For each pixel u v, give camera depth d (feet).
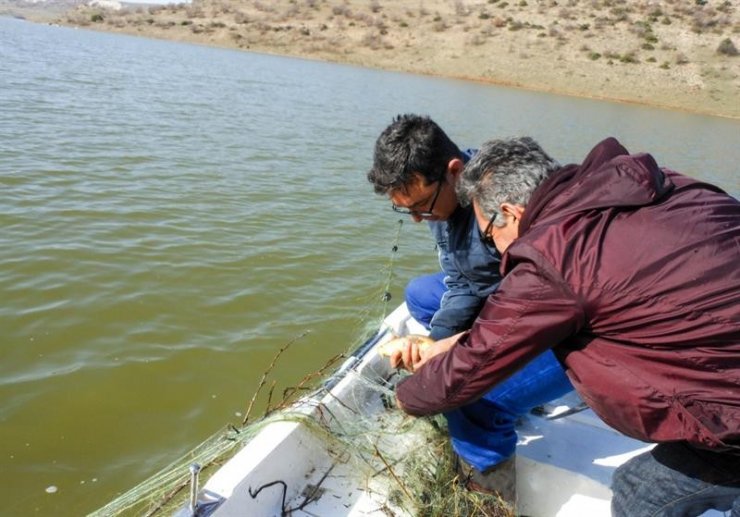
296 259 24.36
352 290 22.38
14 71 67.05
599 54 165.99
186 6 239.50
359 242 27.30
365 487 8.62
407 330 11.74
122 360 16.61
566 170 6.29
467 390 6.50
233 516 7.46
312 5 221.87
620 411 6.04
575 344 6.09
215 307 19.92
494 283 8.52
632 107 130.52
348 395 9.71
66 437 13.88
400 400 7.29
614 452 9.50
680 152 72.49
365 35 189.78
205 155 39.24
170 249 23.50
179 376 16.38
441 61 169.68
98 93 59.21
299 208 30.83
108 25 221.87
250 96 73.41
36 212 25.25
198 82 81.30
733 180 57.57
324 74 124.67
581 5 204.23
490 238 7.16
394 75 145.69
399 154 7.64
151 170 33.91
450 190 7.92
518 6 207.10
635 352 5.78
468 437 8.39
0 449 13.28
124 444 13.94
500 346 6.07
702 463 6.47
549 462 9.18
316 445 8.82
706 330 5.50
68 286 19.71
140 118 49.08
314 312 20.45
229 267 22.77
